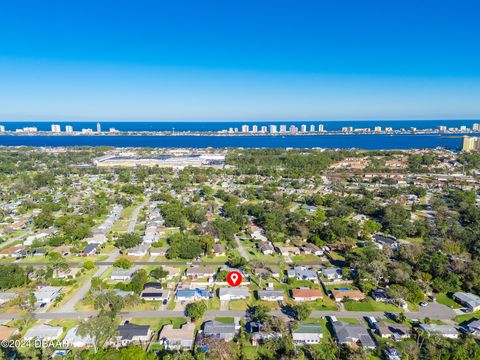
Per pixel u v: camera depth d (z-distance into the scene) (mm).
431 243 160750
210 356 85938
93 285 122438
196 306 105812
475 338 98500
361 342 93750
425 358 88625
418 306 115000
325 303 116375
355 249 161625
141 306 112625
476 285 123125
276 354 90562
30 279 129750
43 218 191625
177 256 150750
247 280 130625
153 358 84875
